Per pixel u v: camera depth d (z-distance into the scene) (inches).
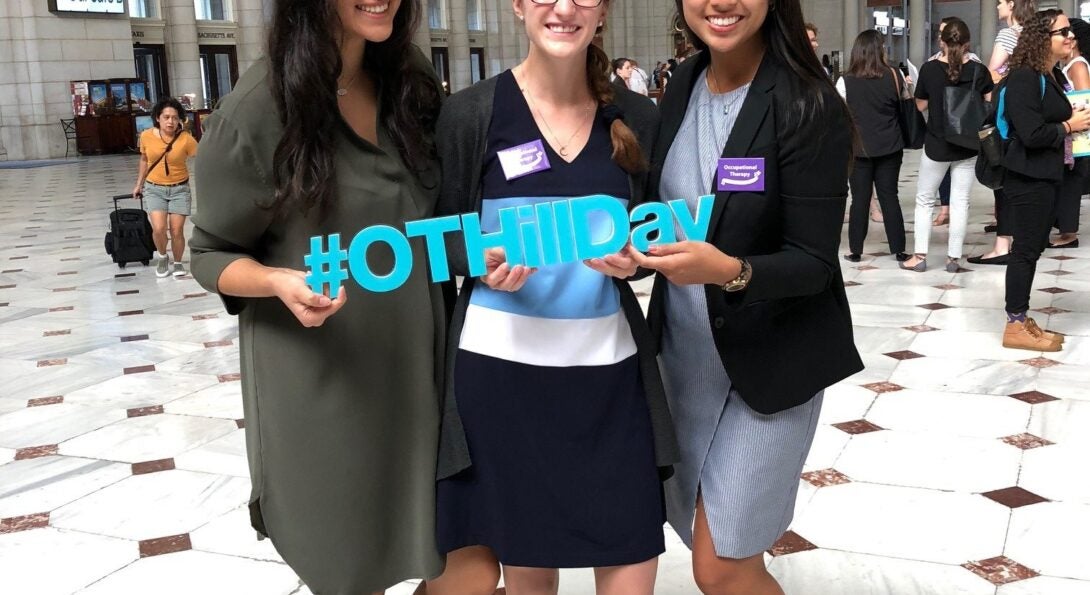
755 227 70.5
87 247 388.2
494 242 66.3
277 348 71.6
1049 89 184.2
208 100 979.3
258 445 72.7
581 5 68.4
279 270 66.0
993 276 267.3
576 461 72.9
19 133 848.3
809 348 74.5
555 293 73.0
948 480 137.8
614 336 74.2
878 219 374.9
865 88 275.0
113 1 878.4
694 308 76.3
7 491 146.7
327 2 66.3
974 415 163.3
